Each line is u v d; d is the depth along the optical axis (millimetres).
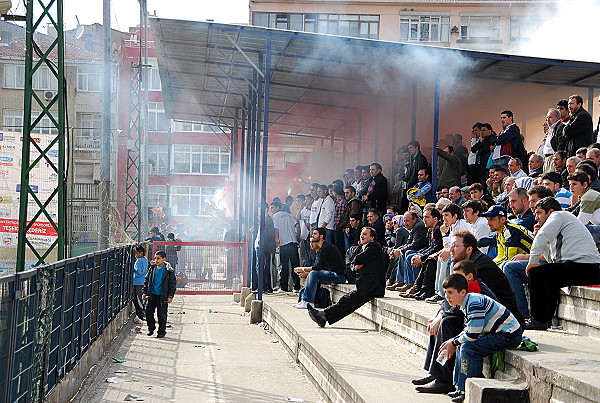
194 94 24094
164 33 15750
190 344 12812
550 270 7445
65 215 11266
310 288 13719
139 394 8500
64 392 7781
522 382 5820
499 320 6254
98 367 10125
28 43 10859
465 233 7359
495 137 14781
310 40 14641
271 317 14281
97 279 10633
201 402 8164
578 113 11336
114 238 18000
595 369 5406
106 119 15977
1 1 14266
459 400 6363
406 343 9312
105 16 15914
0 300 5008
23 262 10883
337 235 16250
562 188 9500
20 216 10859
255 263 18234
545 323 7574
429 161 20453
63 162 11133
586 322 7137
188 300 21094
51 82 48750
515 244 8266
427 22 46844
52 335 7051
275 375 9914
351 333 10609
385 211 16156
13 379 5426
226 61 18422
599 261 7387
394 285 12383
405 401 6410
